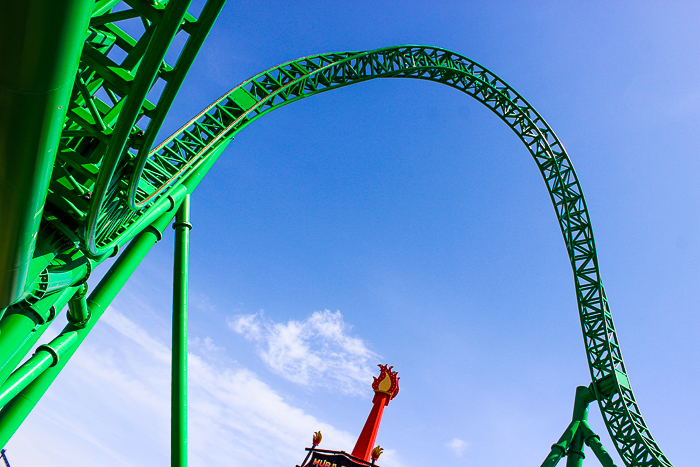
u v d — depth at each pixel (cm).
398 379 3206
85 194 1319
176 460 1917
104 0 1329
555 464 2977
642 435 3161
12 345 1341
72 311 1762
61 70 598
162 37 809
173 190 2028
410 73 3684
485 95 4266
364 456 2958
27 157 685
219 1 862
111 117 1348
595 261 3788
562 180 4119
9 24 512
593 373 3441
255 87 2522
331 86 2969
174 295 2095
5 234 820
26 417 1739
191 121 2166
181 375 2003
